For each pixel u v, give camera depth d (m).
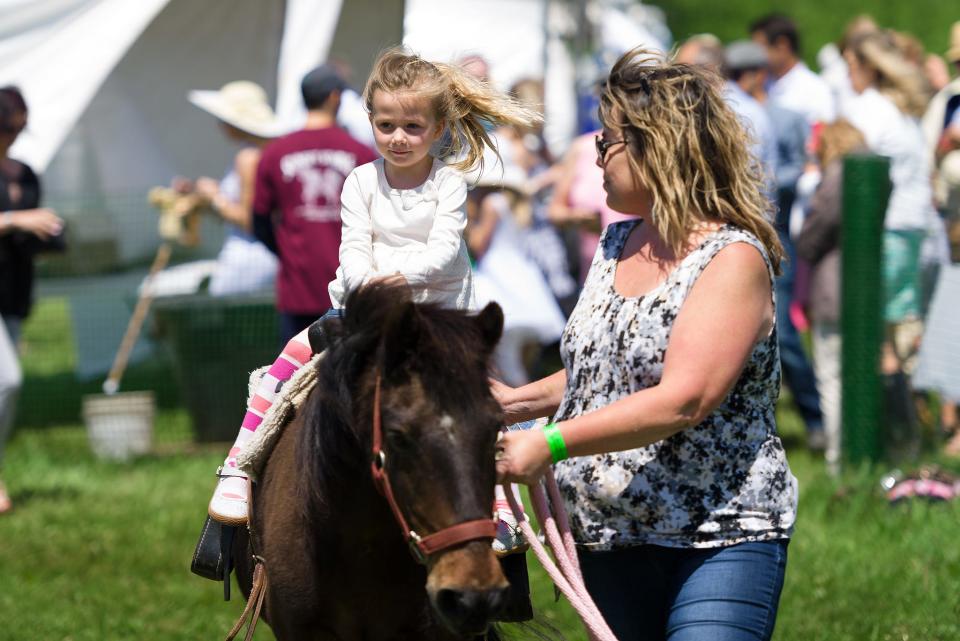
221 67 18.39
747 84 13.65
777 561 4.88
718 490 4.87
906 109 12.20
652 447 4.92
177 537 10.83
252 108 14.70
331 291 5.59
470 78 5.69
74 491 12.55
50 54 16.08
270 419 5.47
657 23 35.91
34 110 15.85
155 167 18.48
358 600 5.05
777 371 4.98
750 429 4.90
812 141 14.36
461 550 4.15
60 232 12.09
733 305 4.70
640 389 4.93
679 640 4.81
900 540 9.43
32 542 10.70
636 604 5.16
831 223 11.77
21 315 12.39
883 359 11.66
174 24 17.97
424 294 5.43
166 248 15.04
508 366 13.59
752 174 5.12
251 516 5.62
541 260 16.02
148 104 18.31
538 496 4.83
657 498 4.90
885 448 11.59
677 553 4.99
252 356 14.26
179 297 14.20
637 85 5.03
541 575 9.11
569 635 7.89
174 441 14.70
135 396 14.27
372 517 4.83
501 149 14.04
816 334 12.16
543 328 13.62
